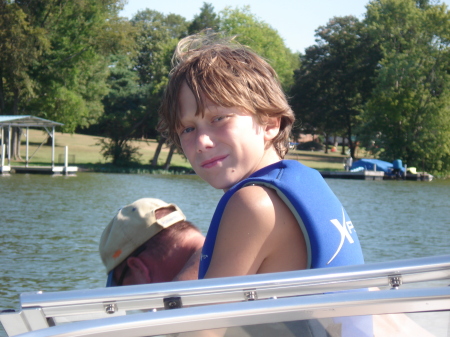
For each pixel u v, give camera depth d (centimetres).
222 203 137
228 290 117
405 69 5844
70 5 5178
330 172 5300
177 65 152
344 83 7988
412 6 6059
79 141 7912
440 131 5825
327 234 135
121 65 7250
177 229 177
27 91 5181
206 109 143
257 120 148
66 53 5275
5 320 117
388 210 2112
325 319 109
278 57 6519
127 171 5234
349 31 7994
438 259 126
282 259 133
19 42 4638
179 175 5031
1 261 963
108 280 181
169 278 174
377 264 125
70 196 2478
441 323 111
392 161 5972
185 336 105
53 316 119
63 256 1019
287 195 133
